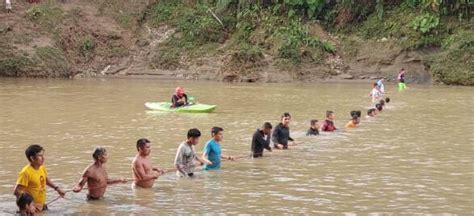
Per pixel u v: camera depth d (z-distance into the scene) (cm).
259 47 4969
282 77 4662
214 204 1091
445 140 1847
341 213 1032
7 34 4956
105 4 5562
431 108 2784
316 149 1688
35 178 1036
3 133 1944
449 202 1106
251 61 4700
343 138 1891
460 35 4625
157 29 5441
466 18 4825
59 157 1556
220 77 4722
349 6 5184
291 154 1611
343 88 3994
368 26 5075
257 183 1263
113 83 4244
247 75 4641
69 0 5512
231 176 1334
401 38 4862
